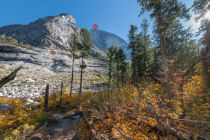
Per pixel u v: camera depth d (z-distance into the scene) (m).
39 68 68.50
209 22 8.00
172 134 2.83
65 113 9.30
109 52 27.84
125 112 4.71
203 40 5.70
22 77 45.56
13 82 36.75
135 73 20.02
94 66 81.88
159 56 18.97
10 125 5.54
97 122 4.88
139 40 20.92
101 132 3.89
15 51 81.44
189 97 4.13
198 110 3.01
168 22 9.03
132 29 21.19
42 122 6.79
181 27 16.75
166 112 3.59
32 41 135.62
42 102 11.97
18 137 4.88
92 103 8.48
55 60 80.12
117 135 3.39
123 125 3.89
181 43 17.75
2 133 5.04
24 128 5.48
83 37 20.44
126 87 7.41
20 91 28.48
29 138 4.93
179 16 9.52
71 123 6.86
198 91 4.30
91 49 21.44
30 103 12.77
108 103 6.41
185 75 5.23
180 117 3.25
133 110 4.56
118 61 26.64
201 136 2.29
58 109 11.19
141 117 3.97
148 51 20.59
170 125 3.06
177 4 8.98
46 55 82.19
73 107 11.47
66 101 13.91
